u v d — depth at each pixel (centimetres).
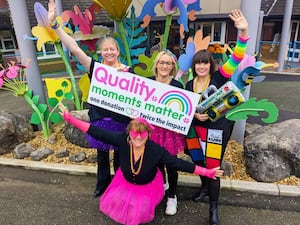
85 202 288
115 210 222
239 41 206
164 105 236
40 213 273
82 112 391
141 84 236
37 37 375
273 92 721
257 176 305
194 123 238
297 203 280
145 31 1194
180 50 1149
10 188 314
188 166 215
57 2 831
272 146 307
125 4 354
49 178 331
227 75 221
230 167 318
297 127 328
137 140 202
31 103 400
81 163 351
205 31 1239
